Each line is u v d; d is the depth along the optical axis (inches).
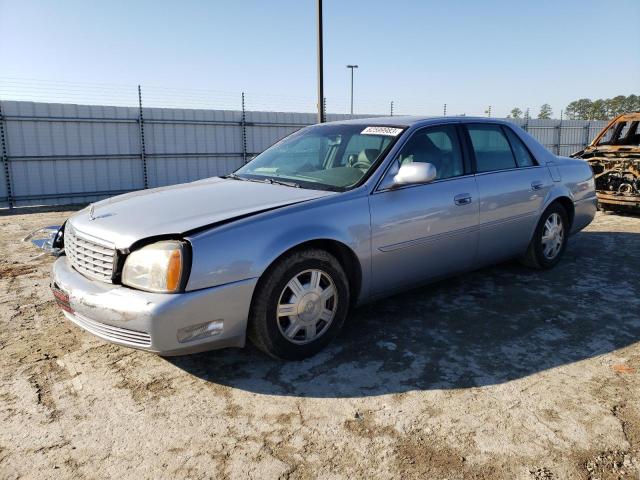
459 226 155.2
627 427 98.0
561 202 198.8
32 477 86.6
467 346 133.7
